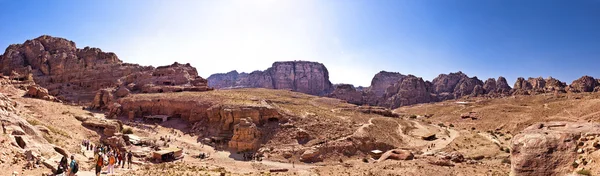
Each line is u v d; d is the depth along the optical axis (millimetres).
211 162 71188
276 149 84375
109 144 71875
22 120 43500
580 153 21141
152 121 113312
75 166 27328
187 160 71250
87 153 51844
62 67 177625
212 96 123375
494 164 63219
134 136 81125
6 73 172500
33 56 183750
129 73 179750
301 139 91375
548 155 22109
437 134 107875
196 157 75500
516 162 23297
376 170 54094
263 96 155625
